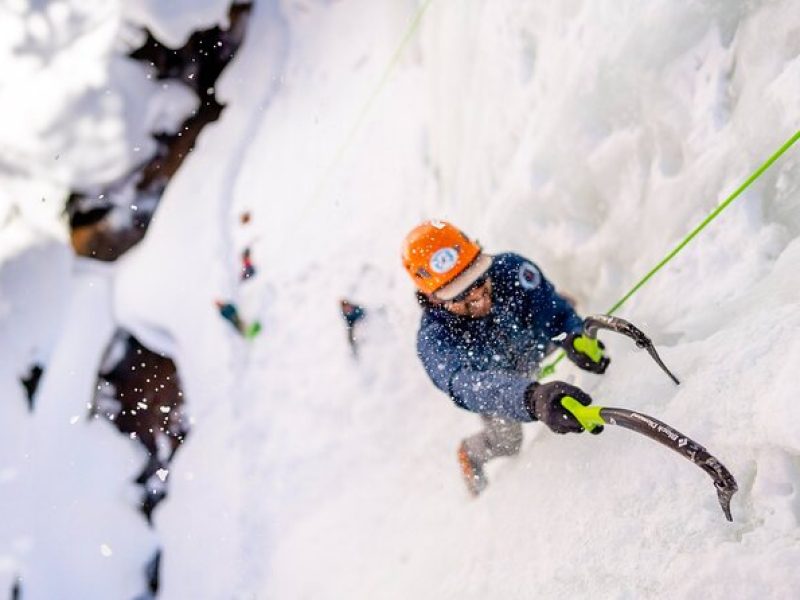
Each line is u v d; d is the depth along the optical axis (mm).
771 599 1521
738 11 2615
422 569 2961
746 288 2301
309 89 6664
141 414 5641
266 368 5352
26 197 6797
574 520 2143
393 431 4469
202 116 7090
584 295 3309
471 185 4305
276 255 5863
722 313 2279
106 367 5977
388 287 5102
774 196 2363
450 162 4648
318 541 4273
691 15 2738
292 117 6633
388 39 6000
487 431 2918
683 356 2219
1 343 6426
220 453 5184
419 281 2623
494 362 2688
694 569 1695
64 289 6609
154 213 6859
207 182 6660
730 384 1922
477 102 4262
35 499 5605
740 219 2412
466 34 4434
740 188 2275
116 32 6836
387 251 5215
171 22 6688
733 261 2402
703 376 2023
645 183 2934
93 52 6844
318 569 4129
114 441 5648
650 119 2896
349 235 5508
